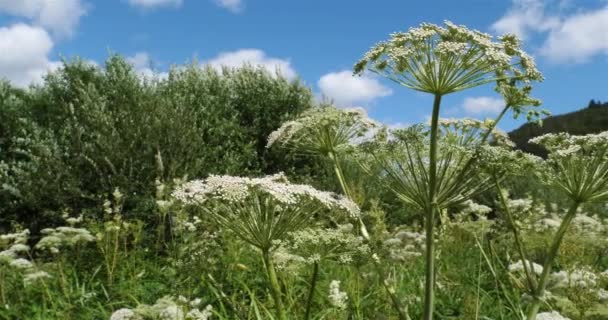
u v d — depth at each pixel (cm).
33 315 716
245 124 1731
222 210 370
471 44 371
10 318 711
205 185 373
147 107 1405
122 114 1393
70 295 732
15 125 1573
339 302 514
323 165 1572
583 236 757
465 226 773
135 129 1359
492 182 409
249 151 1587
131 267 871
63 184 1319
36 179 1349
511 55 386
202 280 609
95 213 1257
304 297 654
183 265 457
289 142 515
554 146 402
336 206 384
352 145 455
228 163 1505
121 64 1584
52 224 1356
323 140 489
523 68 385
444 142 409
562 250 704
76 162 1337
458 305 612
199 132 1486
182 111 1435
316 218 546
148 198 1255
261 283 725
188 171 1355
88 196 1279
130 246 1131
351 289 610
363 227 439
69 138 1419
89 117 1381
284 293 609
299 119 510
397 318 564
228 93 1759
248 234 371
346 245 403
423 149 405
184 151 1388
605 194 371
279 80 1788
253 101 1744
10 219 1366
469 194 396
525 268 397
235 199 351
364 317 591
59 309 725
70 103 1401
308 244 389
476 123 424
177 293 507
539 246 674
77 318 691
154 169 1298
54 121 1528
